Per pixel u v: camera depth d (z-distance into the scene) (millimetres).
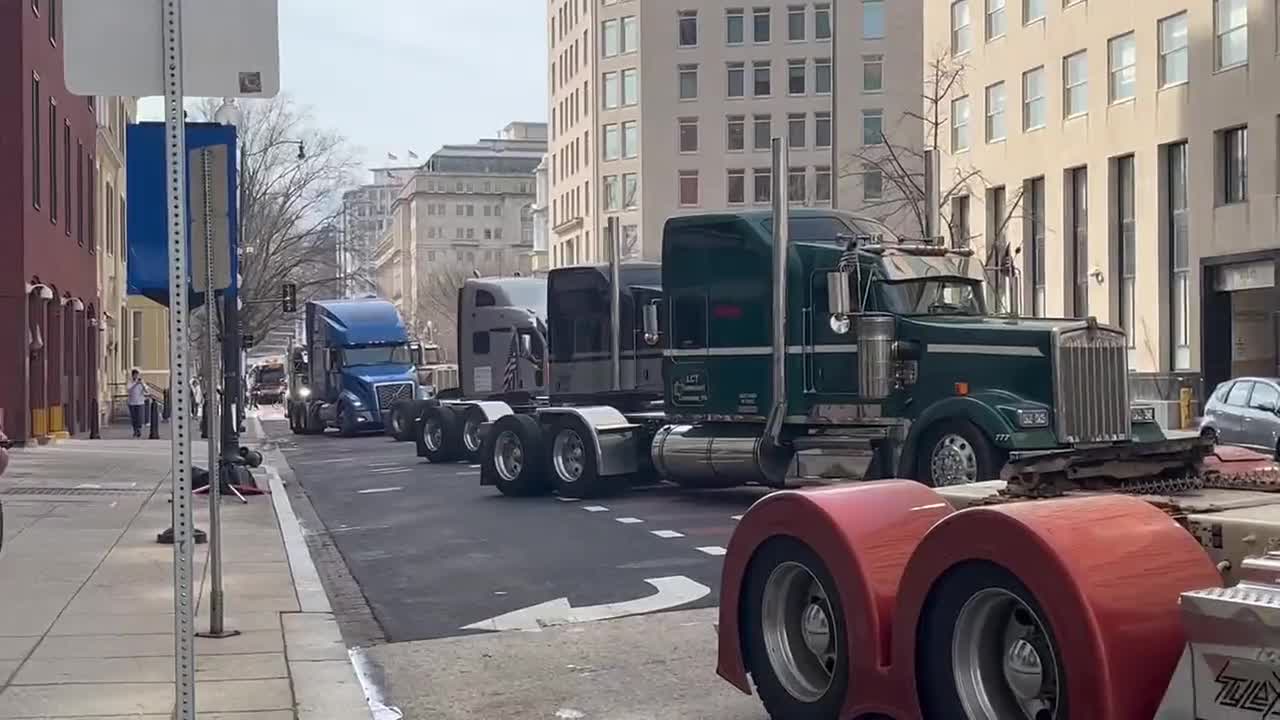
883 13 87875
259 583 11922
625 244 94688
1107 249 43844
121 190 57656
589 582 12195
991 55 50125
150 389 60219
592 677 8547
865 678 6227
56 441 33438
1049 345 15227
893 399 16469
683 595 11344
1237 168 38531
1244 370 38969
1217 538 5359
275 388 105438
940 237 17609
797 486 17484
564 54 106438
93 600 10625
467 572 13055
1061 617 5086
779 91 89938
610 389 22719
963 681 5652
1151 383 40000
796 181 89750
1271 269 36969
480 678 8633
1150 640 5016
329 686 8117
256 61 6121
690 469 18453
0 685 7898
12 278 28703
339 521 17953
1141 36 42031
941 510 6594
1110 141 43594
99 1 5637
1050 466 6566
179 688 5539
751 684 7129
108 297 51812
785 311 17359
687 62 91750
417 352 46969
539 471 20062
